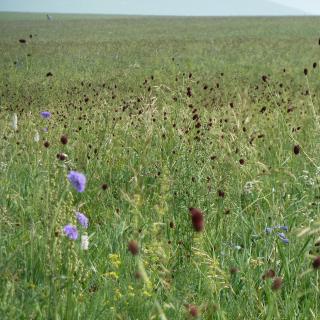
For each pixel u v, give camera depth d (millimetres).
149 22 99750
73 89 17734
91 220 5945
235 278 4551
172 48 40906
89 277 4406
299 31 67312
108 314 3826
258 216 5828
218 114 10953
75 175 3457
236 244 5312
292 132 9188
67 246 4039
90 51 37781
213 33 66750
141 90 16891
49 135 8805
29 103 13930
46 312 3570
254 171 6992
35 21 105125
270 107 12008
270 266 4703
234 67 27984
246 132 8648
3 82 20516
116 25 89188
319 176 6371
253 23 89938
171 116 9039
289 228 5246
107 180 7219
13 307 3529
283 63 29719
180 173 6730
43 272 4066
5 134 8422
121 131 8938
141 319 3816
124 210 6004
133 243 3033
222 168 6879
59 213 4172
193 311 3572
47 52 36406
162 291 4184
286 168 7086
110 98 14367
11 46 42031
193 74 23453
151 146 7996
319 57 33281
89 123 9805
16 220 5352
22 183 6516
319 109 11492
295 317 4020
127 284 4195
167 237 5164
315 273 4484
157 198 6039
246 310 4160
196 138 7574
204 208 5945
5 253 4309
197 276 4484
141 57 33594
